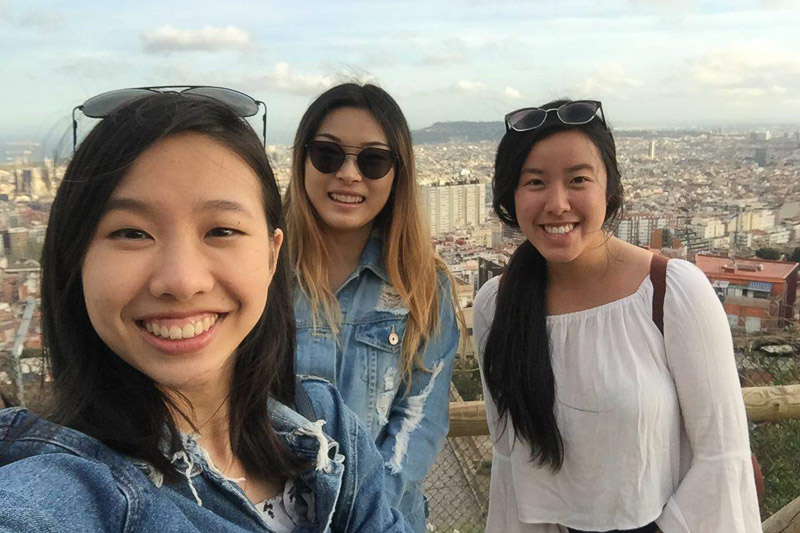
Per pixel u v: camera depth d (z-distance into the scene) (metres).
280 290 0.96
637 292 1.49
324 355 1.64
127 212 0.68
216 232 0.73
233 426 0.89
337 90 1.71
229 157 0.74
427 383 1.74
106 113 0.78
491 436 1.78
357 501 1.03
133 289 0.68
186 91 0.88
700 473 1.41
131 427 0.73
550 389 1.53
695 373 1.40
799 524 2.22
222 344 0.75
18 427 0.70
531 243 1.60
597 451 1.48
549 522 1.59
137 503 0.67
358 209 1.68
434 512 2.52
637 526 1.45
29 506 0.56
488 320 1.73
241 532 0.76
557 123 1.46
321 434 0.94
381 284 1.74
